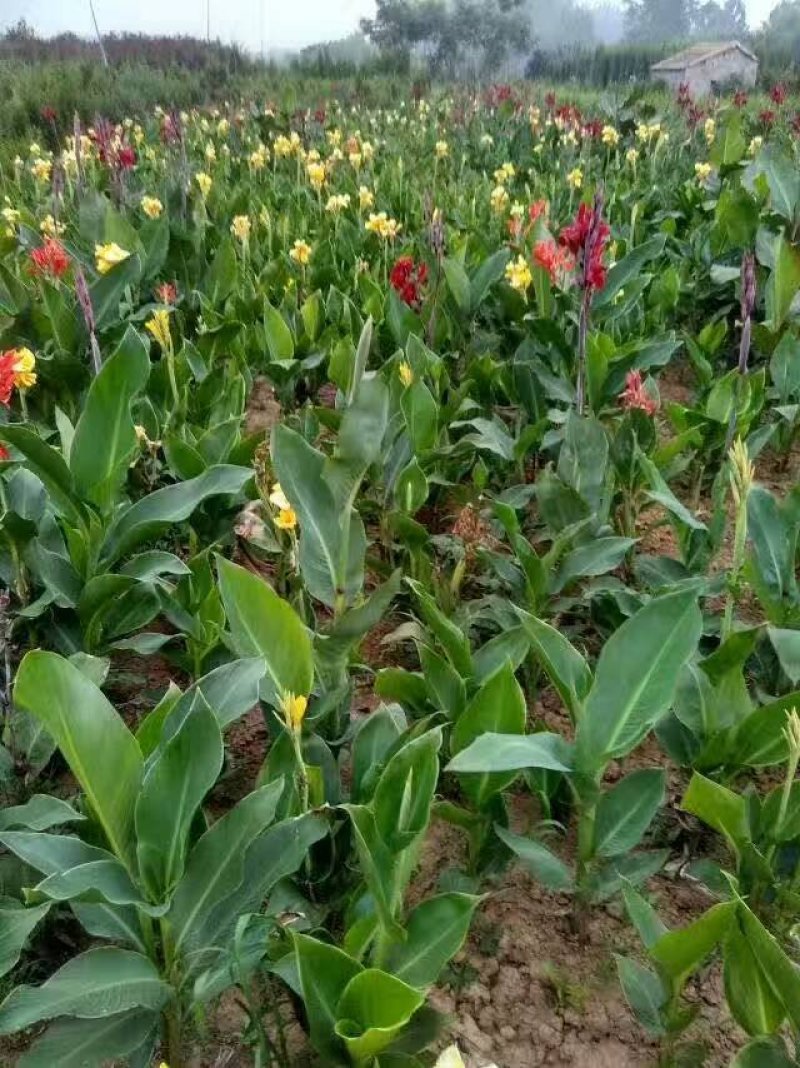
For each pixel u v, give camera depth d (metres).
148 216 6.54
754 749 2.10
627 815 2.03
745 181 7.27
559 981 2.01
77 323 4.23
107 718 1.51
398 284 4.11
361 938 1.60
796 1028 1.52
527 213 6.66
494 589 3.12
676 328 5.84
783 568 2.62
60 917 1.98
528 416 4.12
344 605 2.22
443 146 9.47
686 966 1.64
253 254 6.10
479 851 2.13
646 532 3.49
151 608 2.63
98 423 2.45
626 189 8.19
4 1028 1.40
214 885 1.61
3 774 2.08
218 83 22.30
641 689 1.84
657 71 25.23
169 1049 1.73
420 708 2.27
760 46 29.02
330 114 15.30
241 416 3.23
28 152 12.57
